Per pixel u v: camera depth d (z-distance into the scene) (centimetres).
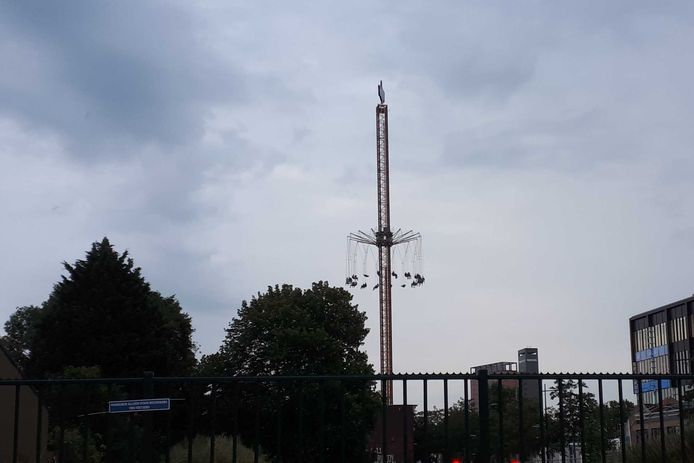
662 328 10088
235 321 5125
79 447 1858
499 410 952
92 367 3859
